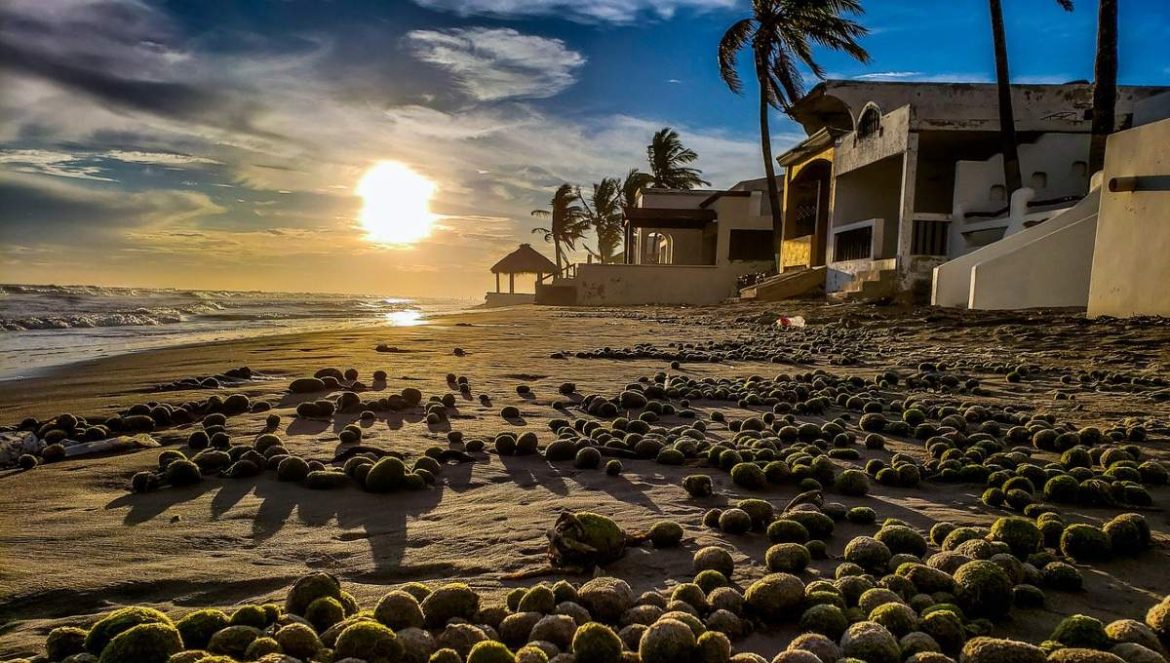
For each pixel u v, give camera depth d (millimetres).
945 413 5895
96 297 44281
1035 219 17359
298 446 4551
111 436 4785
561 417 5812
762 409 6305
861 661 1825
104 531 2980
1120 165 12523
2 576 2461
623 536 2803
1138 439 5074
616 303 37500
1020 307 15750
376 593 2424
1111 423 5730
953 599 2270
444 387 7340
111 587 2420
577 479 3936
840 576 2492
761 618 2230
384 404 5918
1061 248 15555
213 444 4504
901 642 1982
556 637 1985
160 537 2924
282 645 1866
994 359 10008
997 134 20734
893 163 23578
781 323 17625
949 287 17516
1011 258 15734
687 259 45688
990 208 20391
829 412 6145
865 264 22719
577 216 76125
